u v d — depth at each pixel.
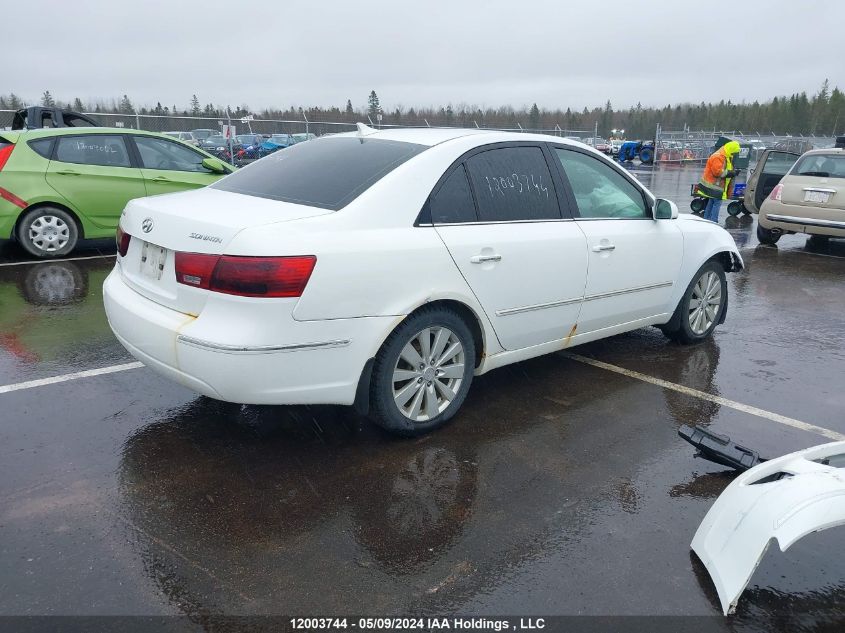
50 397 3.99
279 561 2.58
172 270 3.14
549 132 28.83
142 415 3.79
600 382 4.55
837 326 6.14
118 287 3.58
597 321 4.47
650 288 4.78
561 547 2.72
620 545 2.74
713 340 5.62
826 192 9.71
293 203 3.31
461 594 2.43
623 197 4.65
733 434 3.81
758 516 2.41
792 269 8.95
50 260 7.72
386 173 3.41
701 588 2.49
